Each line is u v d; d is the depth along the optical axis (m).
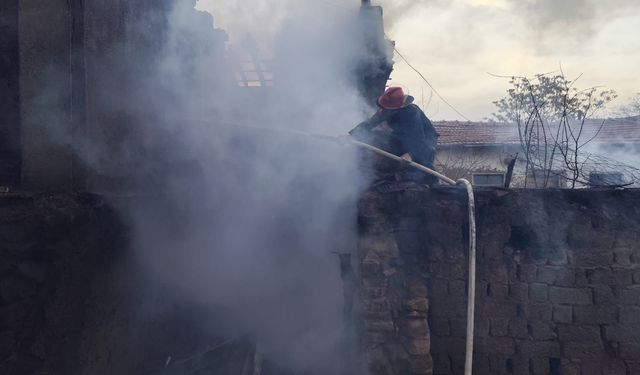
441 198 5.16
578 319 5.00
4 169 5.09
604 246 4.97
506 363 5.11
